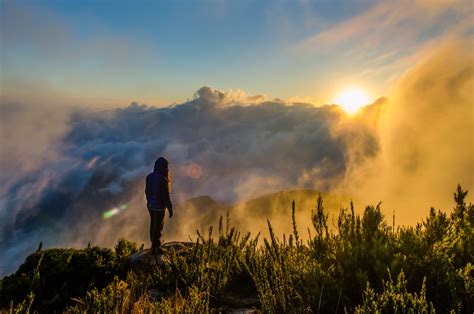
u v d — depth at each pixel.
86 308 4.66
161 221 7.69
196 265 5.86
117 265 7.70
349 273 3.87
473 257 4.00
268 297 3.85
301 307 3.63
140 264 7.36
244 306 4.77
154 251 7.66
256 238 6.06
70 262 7.25
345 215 4.80
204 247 6.09
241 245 6.21
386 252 3.96
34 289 6.15
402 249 4.17
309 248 4.70
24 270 6.99
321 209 4.73
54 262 7.01
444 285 3.51
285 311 3.62
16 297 5.95
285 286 3.91
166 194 7.59
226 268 5.43
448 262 3.74
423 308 2.93
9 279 6.48
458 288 3.42
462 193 5.38
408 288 3.59
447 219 4.14
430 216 4.32
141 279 6.26
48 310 5.89
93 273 7.21
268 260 5.09
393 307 3.04
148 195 7.73
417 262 3.80
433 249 4.02
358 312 3.12
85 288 6.68
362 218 4.72
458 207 5.36
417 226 4.46
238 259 5.82
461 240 4.32
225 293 5.13
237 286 5.43
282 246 4.84
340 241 4.44
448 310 3.25
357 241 4.35
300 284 4.02
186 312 3.99
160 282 5.85
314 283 3.81
